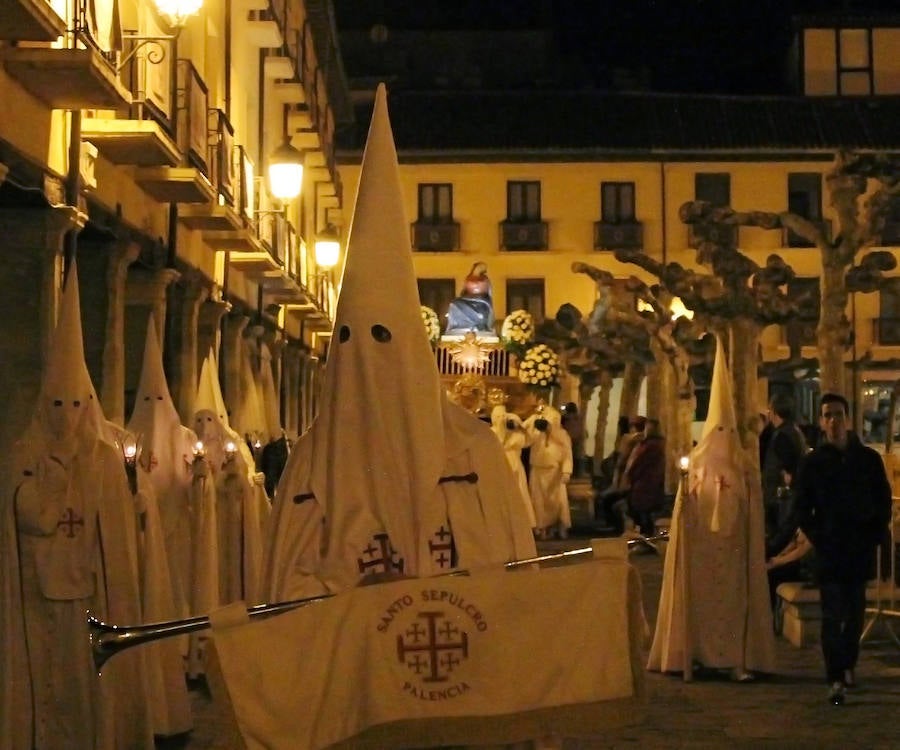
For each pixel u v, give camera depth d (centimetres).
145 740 798
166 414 1026
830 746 821
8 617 761
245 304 2205
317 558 518
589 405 4675
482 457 532
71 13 1054
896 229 4456
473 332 2977
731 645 1045
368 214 529
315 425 530
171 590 863
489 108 4722
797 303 2186
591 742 837
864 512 942
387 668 484
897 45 4681
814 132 4553
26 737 759
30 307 1142
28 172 1082
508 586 497
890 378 4481
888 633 1193
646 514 2098
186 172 1420
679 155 4553
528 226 4609
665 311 2969
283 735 471
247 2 2122
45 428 778
